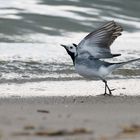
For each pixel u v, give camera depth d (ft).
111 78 57.57
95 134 29.73
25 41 73.36
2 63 61.93
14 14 84.99
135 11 91.97
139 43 75.51
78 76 58.18
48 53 67.62
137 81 56.54
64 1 94.22
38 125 31.94
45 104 41.29
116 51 70.13
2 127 31.19
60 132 29.76
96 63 46.52
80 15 87.15
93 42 46.68
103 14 89.15
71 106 40.06
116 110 38.06
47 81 55.16
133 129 30.76
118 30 46.85
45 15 85.51
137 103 42.24
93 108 38.96
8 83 53.62
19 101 43.04
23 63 62.44
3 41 72.49
